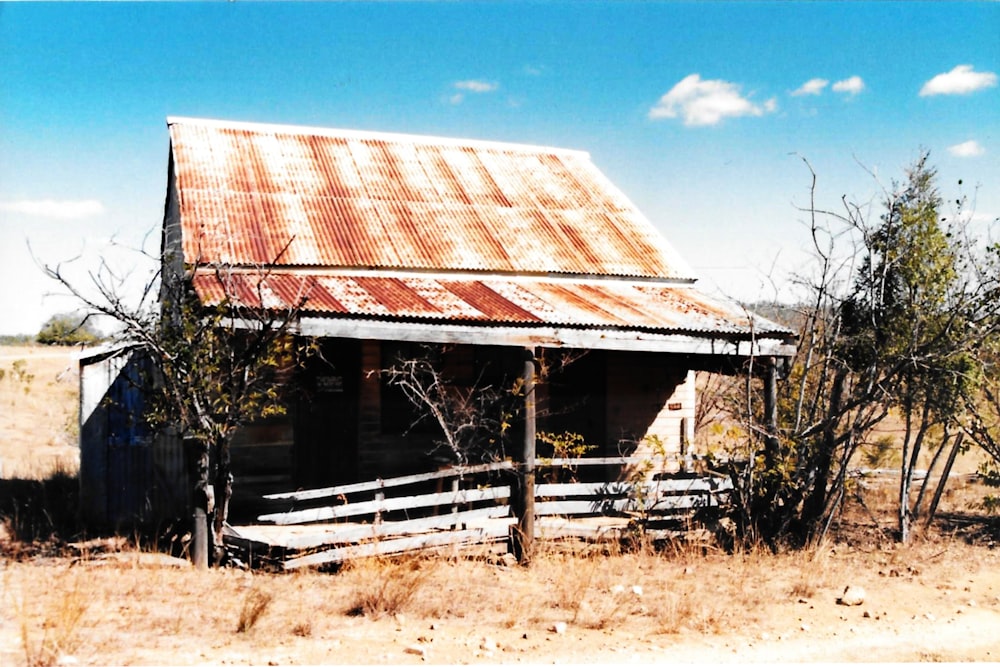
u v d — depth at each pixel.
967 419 14.44
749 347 12.97
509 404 14.22
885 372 13.09
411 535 11.74
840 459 13.34
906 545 12.88
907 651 8.48
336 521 12.45
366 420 13.84
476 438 14.28
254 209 14.72
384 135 18.61
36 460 18.19
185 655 7.41
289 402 13.34
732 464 12.68
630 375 15.86
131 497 13.30
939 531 13.80
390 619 8.85
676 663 7.85
